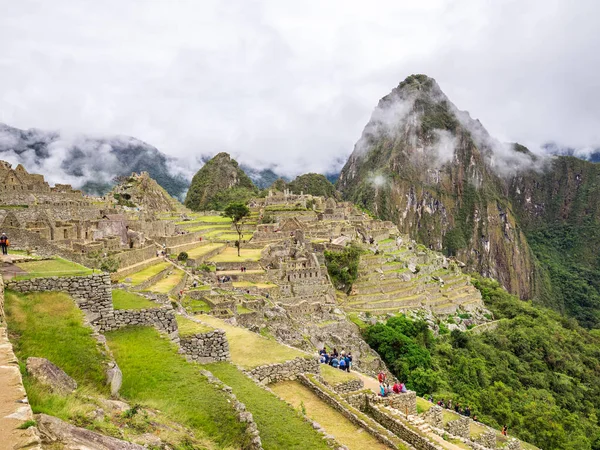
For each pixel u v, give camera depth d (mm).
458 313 98562
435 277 111125
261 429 13914
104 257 44469
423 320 78312
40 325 13391
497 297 126250
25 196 60875
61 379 10781
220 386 14086
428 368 59500
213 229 108125
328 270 80062
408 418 22031
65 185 77812
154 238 72375
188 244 75938
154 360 14773
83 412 9383
